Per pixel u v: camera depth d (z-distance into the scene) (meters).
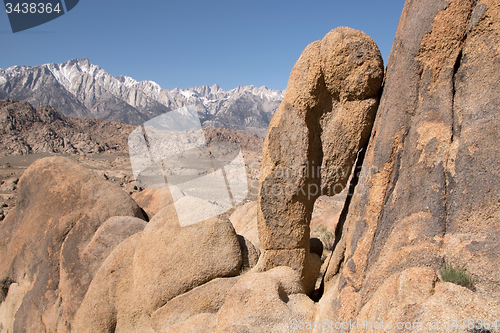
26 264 6.87
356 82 4.15
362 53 4.07
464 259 3.09
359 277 3.86
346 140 4.45
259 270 4.84
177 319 4.65
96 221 6.76
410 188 3.59
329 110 4.47
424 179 3.50
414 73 3.67
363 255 3.88
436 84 3.57
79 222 6.75
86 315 5.35
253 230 7.93
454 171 3.34
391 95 3.91
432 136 3.50
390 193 3.79
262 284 4.24
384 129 3.91
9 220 7.77
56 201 7.03
